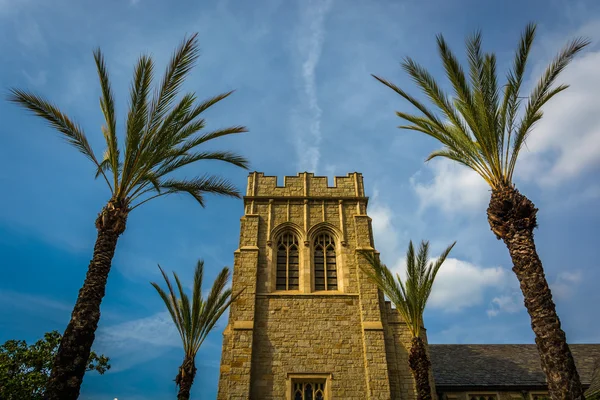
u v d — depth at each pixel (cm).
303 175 3008
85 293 1225
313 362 2309
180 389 2277
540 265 1255
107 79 1472
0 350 2936
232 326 2397
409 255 2262
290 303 2494
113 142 1455
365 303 2472
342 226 2770
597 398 2378
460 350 3400
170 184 1702
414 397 2253
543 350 1153
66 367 1109
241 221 2792
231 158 1739
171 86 1466
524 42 1426
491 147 1437
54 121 1441
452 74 1454
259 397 2206
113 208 1372
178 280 2525
